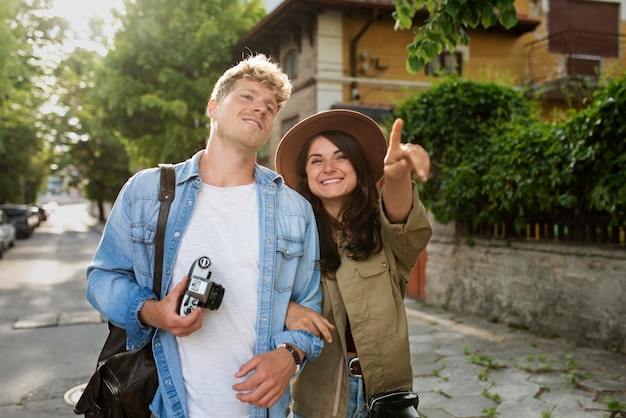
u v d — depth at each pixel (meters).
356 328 1.99
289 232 1.77
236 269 1.66
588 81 7.41
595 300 5.28
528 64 14.47
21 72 14.95
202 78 13.80
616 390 3.97
